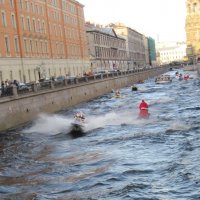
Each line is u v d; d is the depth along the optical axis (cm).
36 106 4103
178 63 18225
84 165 2038
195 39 15662
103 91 6962
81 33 10638
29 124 3762
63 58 8950
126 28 17088
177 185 1548
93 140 2695
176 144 2267
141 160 1992
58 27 8838
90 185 1684
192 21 15638
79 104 5491
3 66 6209
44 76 7625
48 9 8319
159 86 7819
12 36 6594
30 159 2330
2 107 3406
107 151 2305
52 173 1952
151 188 1545
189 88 6625
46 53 8000
